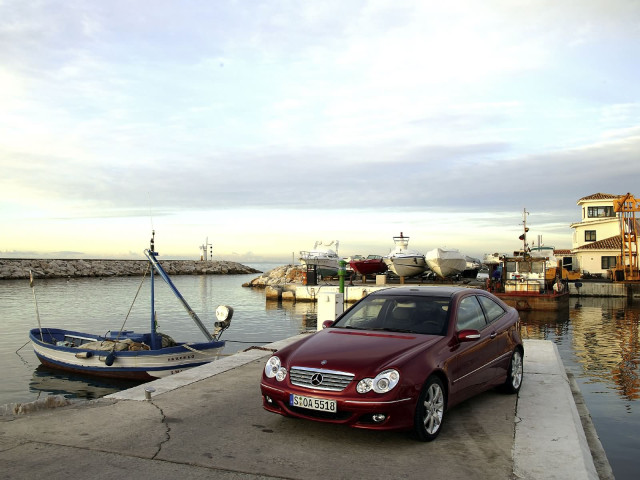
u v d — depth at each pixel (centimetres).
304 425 541
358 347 529
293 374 511
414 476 413
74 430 518
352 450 471
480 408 615
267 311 3844
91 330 2731
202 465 432
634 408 1129
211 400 632
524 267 3753
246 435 508
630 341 2317
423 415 490
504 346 662
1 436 498
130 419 555
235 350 2194
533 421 563
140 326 2902
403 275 5162
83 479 402
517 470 426
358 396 469
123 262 10269
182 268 11831
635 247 4681
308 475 413
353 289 4025
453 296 628
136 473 414
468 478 410
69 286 6444
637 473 735
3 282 6981
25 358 1900
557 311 3322
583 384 1421
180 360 1493
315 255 6041
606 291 4369
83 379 1565
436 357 523
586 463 446
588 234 5544
